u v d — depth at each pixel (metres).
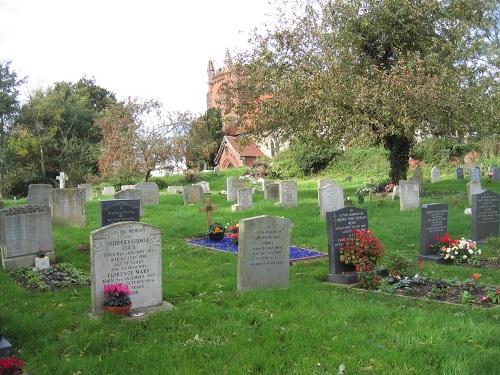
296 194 22.77
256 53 30.23
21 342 6.91
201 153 47.19
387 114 24.92
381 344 6.39
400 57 27.09
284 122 28.64
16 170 53.94
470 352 6.01
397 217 18.56
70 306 8.53
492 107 28.38
